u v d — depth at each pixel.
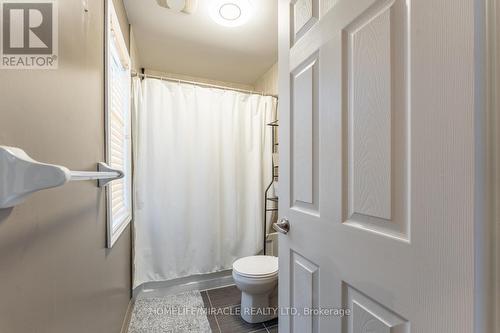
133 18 1.81
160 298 1.98
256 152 2.38
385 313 0.59
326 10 0.80
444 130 0.46
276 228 1.08
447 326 0.45
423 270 0.50
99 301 0.97
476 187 0.42
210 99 2.21
